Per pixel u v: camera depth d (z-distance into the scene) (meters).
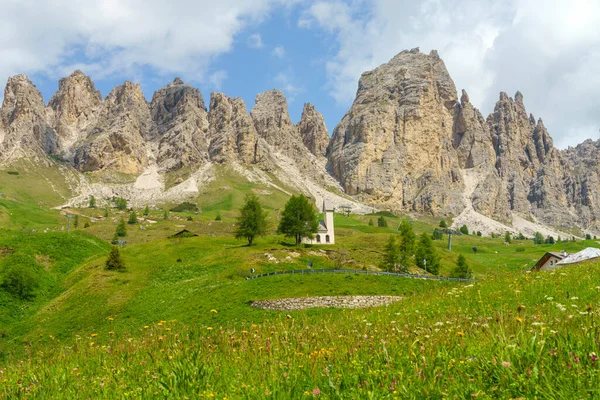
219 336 15.30
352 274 68.62
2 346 59.41
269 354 11.91
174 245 122.19
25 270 83.88
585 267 25.00
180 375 10.48
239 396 9.16
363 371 9.92
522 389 7.98
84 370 13.62
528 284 21.28
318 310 52.66
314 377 9.94
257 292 62.88
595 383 7.50
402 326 15.92
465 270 97.44
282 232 121.81
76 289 82.31
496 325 11.84
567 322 11.18
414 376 9.05
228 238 135.38
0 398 11.13
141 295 74.50
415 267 105.25
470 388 8.13
